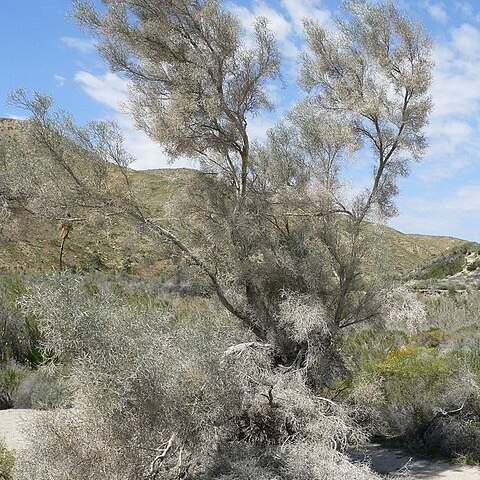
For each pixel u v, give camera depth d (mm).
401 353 12367
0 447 7180
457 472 8266
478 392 9586
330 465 6383
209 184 9000
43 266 33906
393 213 9414
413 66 9320
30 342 15742
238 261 8797
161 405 6086
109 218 8195
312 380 8445
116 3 8648
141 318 6664
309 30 9758
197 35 8852
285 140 9547
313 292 8844
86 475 5965
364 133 9578
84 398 6031
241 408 7012
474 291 30859
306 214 9055
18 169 7770
